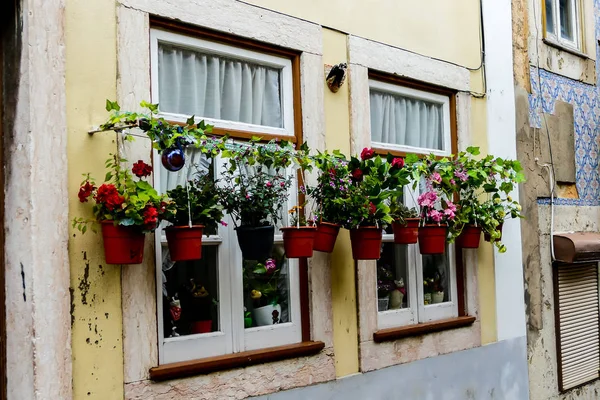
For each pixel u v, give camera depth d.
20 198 2.94
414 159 4.18
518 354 5.79
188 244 3.22
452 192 4.83
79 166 3.12
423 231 4.60
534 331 6.08
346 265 4.36
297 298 4.11
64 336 2.98
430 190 4.59
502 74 5.90
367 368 4.41
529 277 6.06
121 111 3.29
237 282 3.80
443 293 5.27
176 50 3.71
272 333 3.95
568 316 6.58
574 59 6.93
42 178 2.95
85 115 3.16
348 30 4.54
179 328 3.58
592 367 6.90
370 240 4.07
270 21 4.02
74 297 3.05
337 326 4.27
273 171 4.00
